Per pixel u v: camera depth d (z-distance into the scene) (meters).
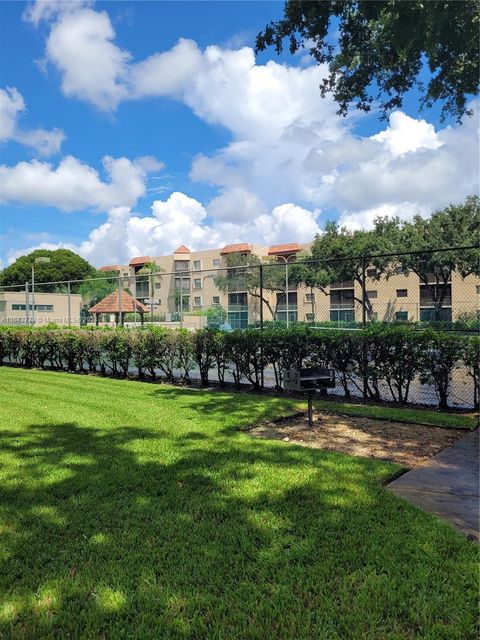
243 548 2.74
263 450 4.69
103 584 2.40
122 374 11.43
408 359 6.99
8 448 4.88
